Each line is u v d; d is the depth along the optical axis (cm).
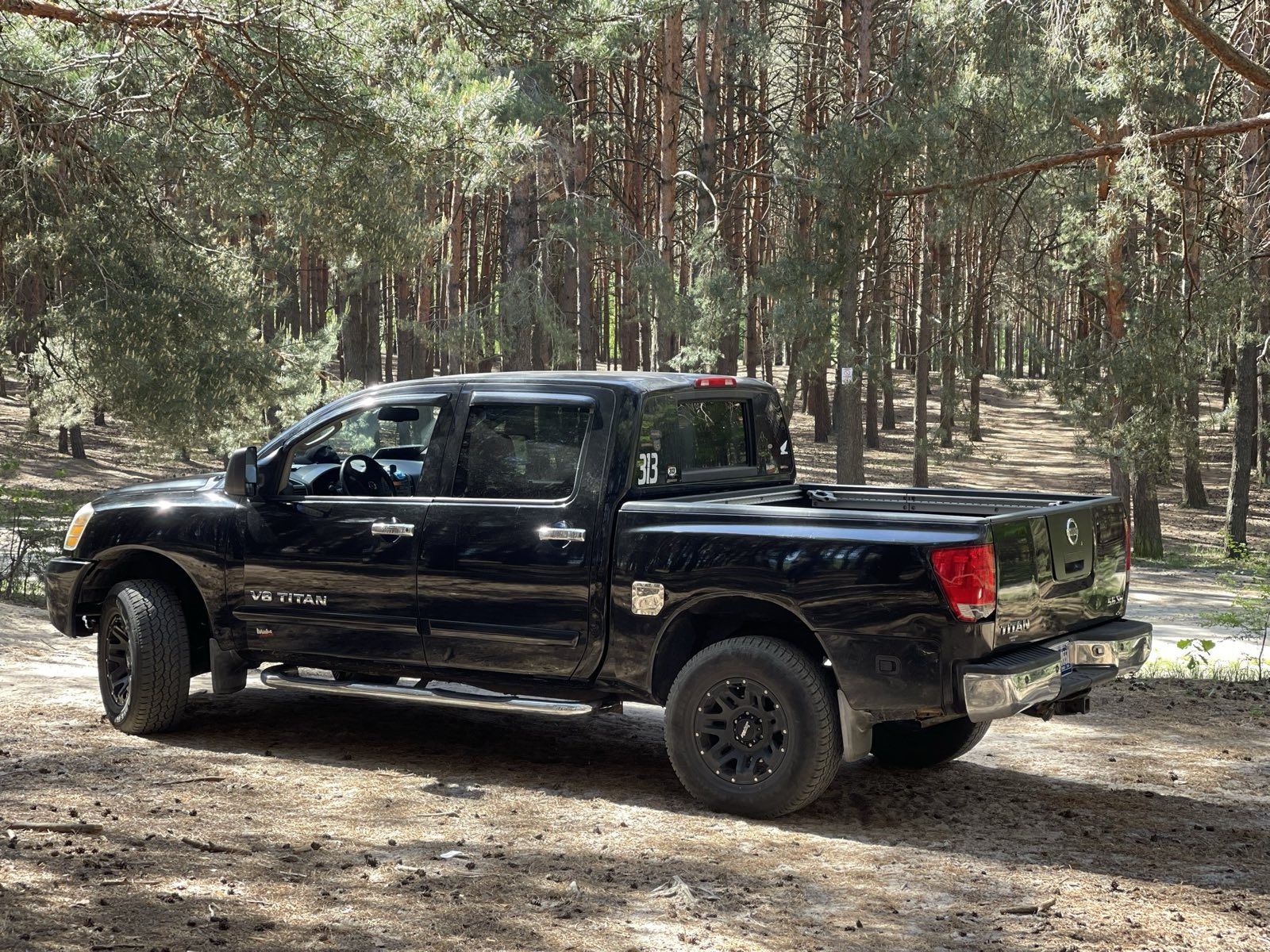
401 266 1504
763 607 568
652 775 634
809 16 3388
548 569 598
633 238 2638
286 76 1203
